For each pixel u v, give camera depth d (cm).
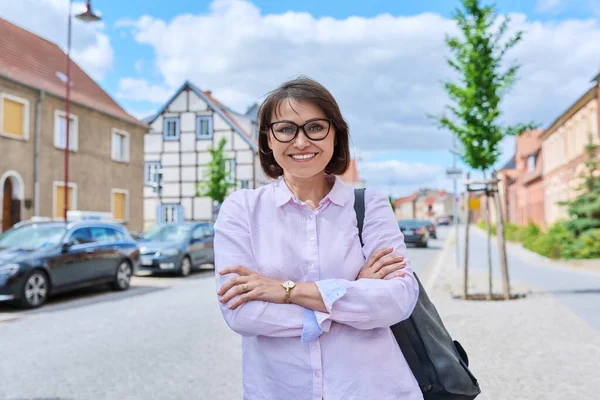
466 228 1077
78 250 1203
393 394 178
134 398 491
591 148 2322
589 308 933
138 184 3098
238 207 192
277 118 192
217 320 891
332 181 204
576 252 2053
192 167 4003
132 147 3052
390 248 186
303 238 187
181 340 733
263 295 175
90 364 612
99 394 504
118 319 920
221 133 3981
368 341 180
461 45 1068
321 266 184
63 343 730
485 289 1212
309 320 172
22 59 2517
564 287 1241
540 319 830
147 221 4034
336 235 188
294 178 196
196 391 507
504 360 589
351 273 185
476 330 749
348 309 172
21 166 2222
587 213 2175
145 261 1648
